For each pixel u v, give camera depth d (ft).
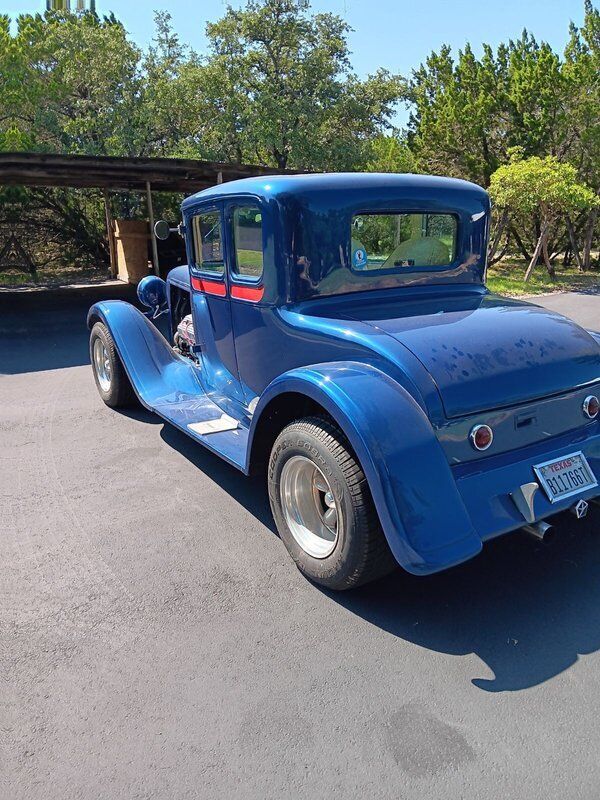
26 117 69.67
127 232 51.31
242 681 7.72
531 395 9.12
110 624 8.80
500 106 54.44
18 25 68.33
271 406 9.87
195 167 37.45
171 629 8.70
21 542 10.98
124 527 11.47
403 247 11.37
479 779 6.32
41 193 58.49
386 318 10.16
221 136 71.15
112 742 6.85
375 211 10.83
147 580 9.83
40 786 6.33
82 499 12.60
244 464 10.81
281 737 6.88
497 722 7.04
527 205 45.39
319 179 10.59
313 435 8.83
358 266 10.93
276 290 10.77
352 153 72.69
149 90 70.13
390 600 9.30
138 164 35.94
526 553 10.52
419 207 11.27
